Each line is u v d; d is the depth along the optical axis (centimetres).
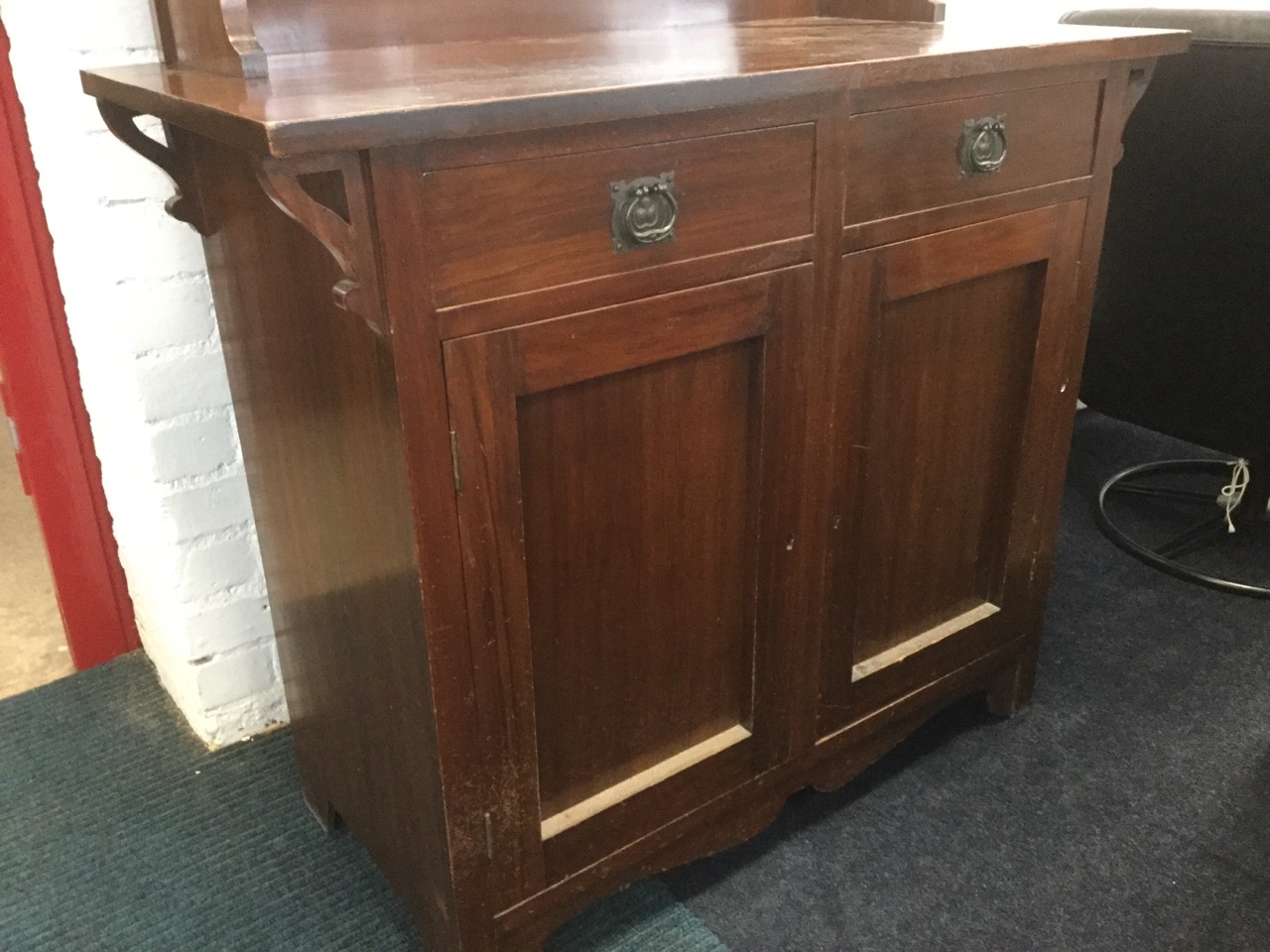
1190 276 166
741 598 113
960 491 130
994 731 150
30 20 114
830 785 133
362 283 77
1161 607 176
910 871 128
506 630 95
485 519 90
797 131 95
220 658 146
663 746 114
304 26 106
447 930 107
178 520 135
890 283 108
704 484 105
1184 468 214
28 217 135
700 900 125
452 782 97
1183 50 121
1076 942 118
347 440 93
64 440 151
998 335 124
